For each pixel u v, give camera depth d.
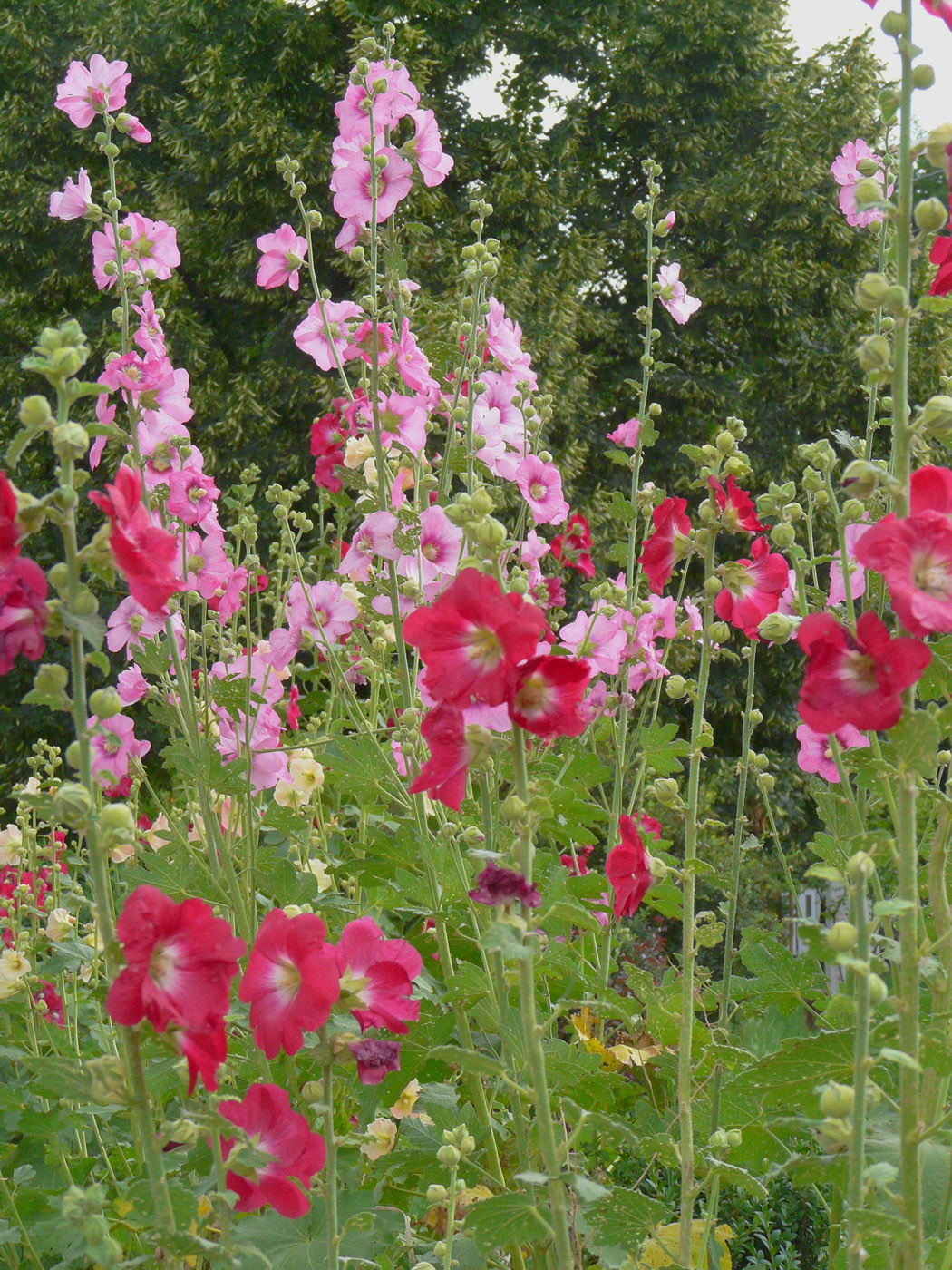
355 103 3.20
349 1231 2.14
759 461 14.60
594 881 2.72
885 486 1.50
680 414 15.17
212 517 3.09
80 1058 2.77
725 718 13.75
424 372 3.08
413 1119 2.56
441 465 3.20
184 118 14.27
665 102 15.73
